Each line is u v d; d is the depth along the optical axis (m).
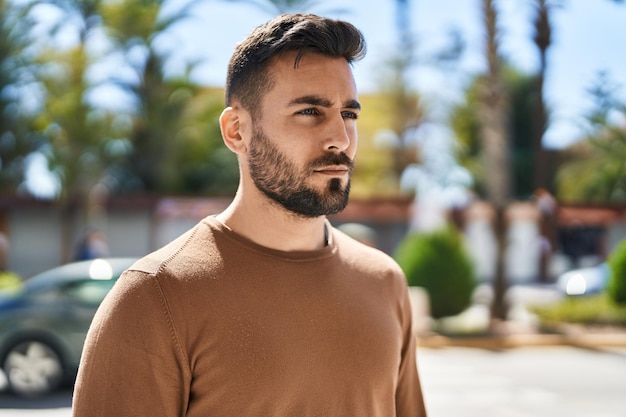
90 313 7.86
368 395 1.63
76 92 22.83
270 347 1.51
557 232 27.67
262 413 1.51
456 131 34.72
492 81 13.34
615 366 10.30
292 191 1.57
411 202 25.59
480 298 18.06
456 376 9.43
